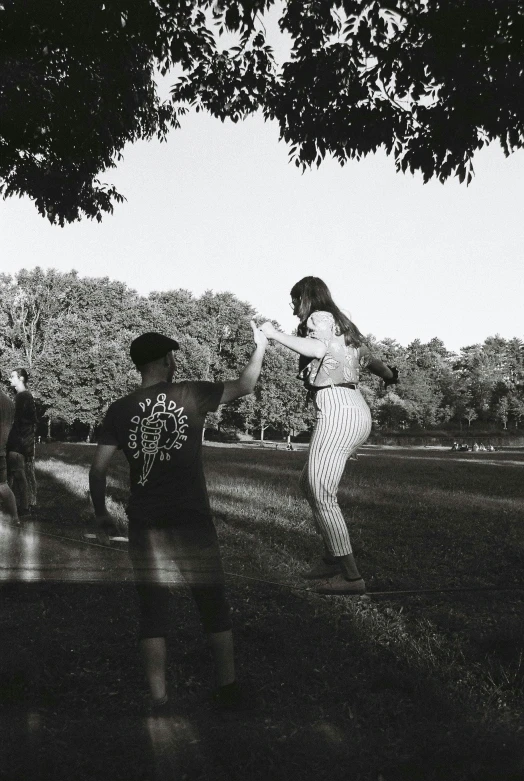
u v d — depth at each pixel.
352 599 2.84
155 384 2.12
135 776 1.71
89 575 2.08
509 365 66.69
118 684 2.21
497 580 2.55
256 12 2.91
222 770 1.74
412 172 2.88
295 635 2.51
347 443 2.07
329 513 2.08
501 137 2.57
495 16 2.23
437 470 10.42
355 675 2.27
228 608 2.13
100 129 2.42
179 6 2.54
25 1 1.91
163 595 2.09
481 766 1.77
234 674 2.14
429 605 2.76
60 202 2.83
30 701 2.10
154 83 2.81
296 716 2.02
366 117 2.91
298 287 2.21
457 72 2.43
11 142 2.32
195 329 38.00
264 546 2.42
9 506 2.33
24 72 2.04
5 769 1.72
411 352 69.81
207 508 2.06
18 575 2.10
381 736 1.91
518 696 2.19
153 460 2.02
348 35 2.76
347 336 2.15
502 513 4.73
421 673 2.28
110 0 2.09
